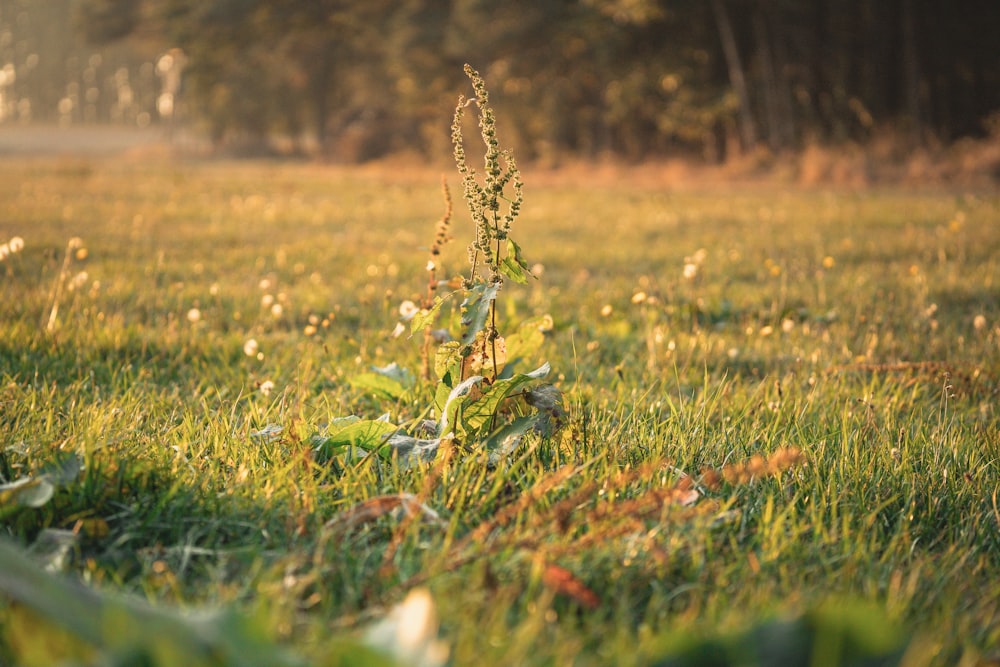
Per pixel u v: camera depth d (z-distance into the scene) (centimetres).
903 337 557
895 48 3225
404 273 831
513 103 3944
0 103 13525
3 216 1298
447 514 241
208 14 4616
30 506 220
